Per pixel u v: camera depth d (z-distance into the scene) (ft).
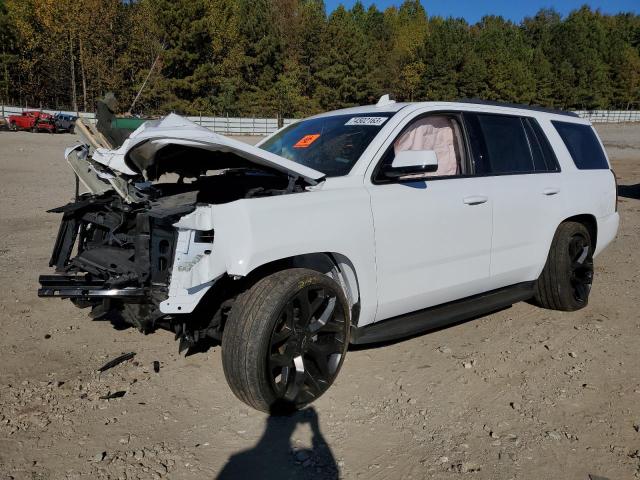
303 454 9.73
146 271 11.05
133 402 11.33
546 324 15.98
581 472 9.38
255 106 189.67
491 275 14.44
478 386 12.23
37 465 9.30
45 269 20.42
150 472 9.19
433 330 15.39
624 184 55.31
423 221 12.55
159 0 160.04
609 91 310.24
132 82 170.30
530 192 15.10
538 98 280.31
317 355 11.13
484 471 9.36
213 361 13.23
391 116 13.30
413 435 10.37
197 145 10.58
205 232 10.47
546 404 11.53
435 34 239.30
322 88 201.46
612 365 13.39
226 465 9.43
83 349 13.75
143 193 12.52
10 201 35.88
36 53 173.68
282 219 10.32
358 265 11.53
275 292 10.29
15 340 14.17
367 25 307.17
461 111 14.34
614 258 24.27
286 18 232.53
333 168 12.58
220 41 176.96
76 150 13.35
